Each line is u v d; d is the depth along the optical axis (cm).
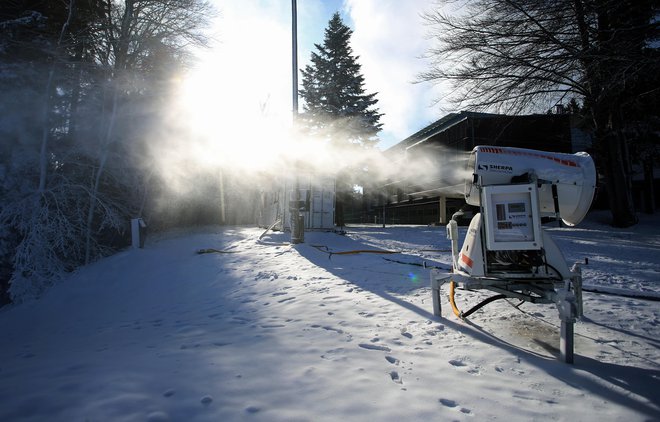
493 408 238
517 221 362
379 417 222
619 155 1673
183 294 710
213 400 236
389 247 1101
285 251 1001
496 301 507
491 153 380
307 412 225
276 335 382
